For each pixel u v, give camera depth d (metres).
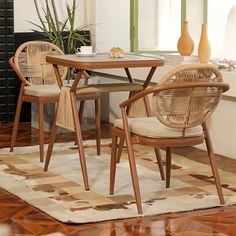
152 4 7.47
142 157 5.83
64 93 5.06
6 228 4.04
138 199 4.31
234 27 6.61
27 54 6.11
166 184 4.88
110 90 5.14
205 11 7.36
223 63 6.39
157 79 6.56
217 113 6.02
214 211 4.39
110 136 6.80
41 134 5.64
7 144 6.38
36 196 4.64
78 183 4.99
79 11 7.90
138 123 4.47
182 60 6.43
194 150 6.20
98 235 3.92
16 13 7.55
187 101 4.24
